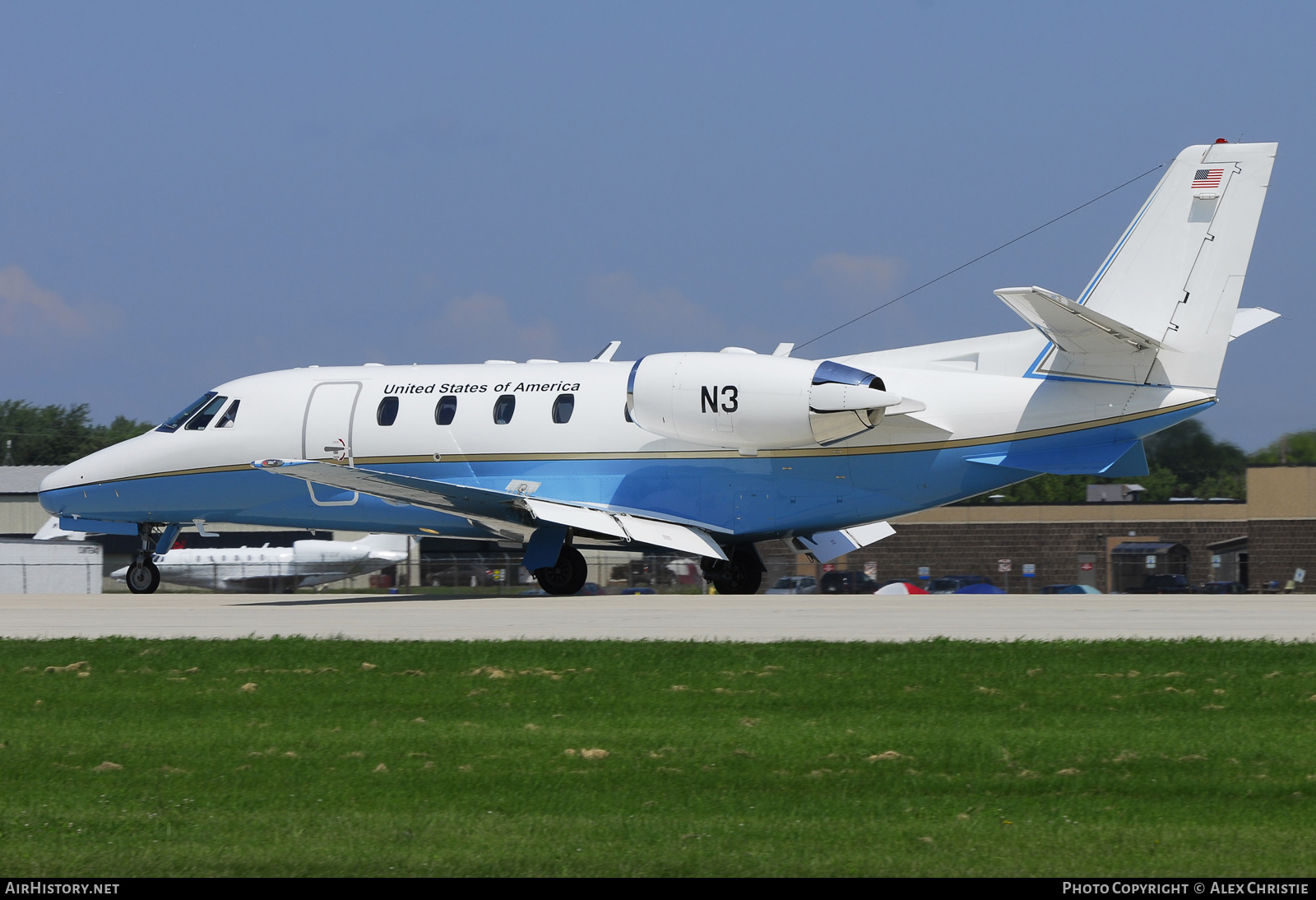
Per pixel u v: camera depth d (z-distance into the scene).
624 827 26.31
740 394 74.88
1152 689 40.06
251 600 89.56
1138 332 68.94
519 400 83.12
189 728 37.09
